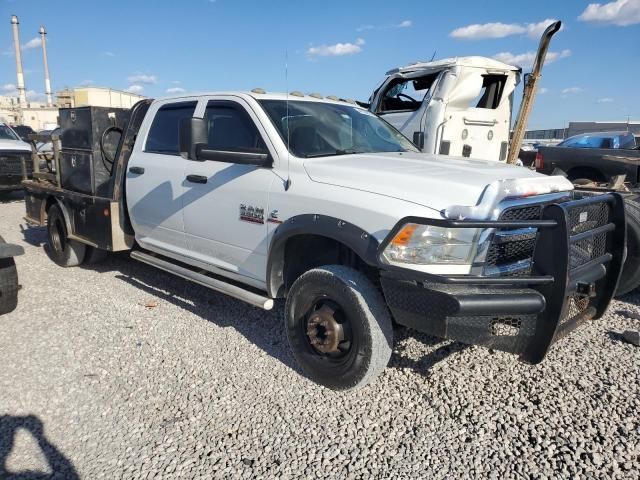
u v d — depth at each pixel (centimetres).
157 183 472
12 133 1282
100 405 317
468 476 255
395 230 282
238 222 393
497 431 291
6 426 294
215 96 435
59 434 288
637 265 464
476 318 276
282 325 444
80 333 423
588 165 1020
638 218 461
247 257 394
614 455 269
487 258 289
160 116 494
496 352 386
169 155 473
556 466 261
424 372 357
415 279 273
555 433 288
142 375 354
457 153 884
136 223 512
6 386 337
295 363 372
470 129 894
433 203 291
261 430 292
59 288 542
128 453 272
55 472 257
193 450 274
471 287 274
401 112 910
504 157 970
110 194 534
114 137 558
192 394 329
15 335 418
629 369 358
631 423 295
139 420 301
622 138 1106
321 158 368
